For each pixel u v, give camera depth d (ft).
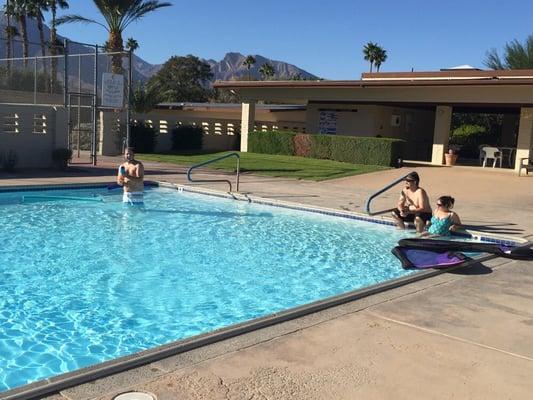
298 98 86.28
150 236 32.60
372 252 30.22
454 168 73.05
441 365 13.64
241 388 11.96
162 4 97.50
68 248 28.96
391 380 12.69
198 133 96.58
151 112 112.78
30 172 55.47
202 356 13.53
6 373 14.52
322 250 30.58
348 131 87.04
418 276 21.99
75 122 89.51
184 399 11.33
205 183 53.83
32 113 58.49
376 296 19.30
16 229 33.12
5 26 166.09
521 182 60.85
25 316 19.04
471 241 32.48
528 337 15.83
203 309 20.51
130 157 41.86
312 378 12.62
